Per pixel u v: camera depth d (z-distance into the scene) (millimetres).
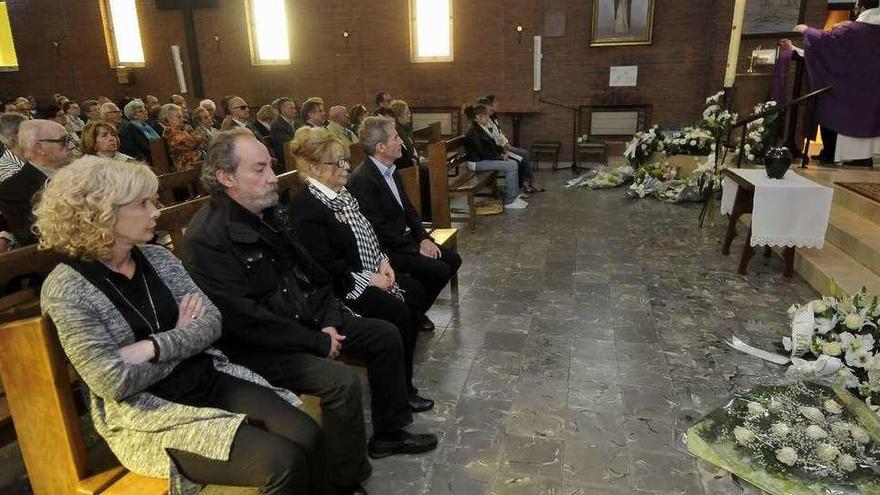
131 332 1448
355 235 2422
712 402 2439
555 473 2023
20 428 1438
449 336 3092
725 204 4430
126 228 1409
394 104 6082
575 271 4070
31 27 10391
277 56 9672
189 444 1417
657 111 8500
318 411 1961
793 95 5680
